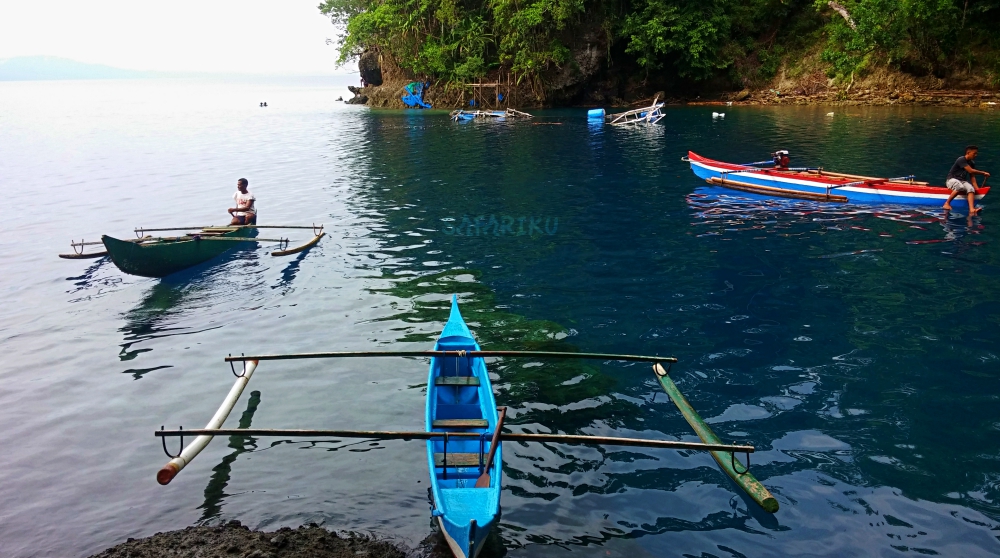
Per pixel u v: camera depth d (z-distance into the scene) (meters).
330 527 5.70
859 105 39.41
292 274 12.60
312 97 92.62
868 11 38.38
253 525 5.73
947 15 37.12
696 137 29.44
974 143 23.98
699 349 9.02
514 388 8.14
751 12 47.06
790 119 34.44
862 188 16.72
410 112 50.78
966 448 6.66
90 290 11.97
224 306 11.02
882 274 11.59
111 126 45.69
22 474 6.57
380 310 10.71
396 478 6.43
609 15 46.50
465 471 6.12
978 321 9.53
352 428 7.30
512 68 47.38
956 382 7.92
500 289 11.55
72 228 16.67
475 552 5.00
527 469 6.55
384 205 18.41
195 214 17.98
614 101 48.84
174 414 7.69
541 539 5.53
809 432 7.03
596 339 9.44
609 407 7.68
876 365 8.39
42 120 52.16
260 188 21.48
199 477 6.50
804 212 16.02
